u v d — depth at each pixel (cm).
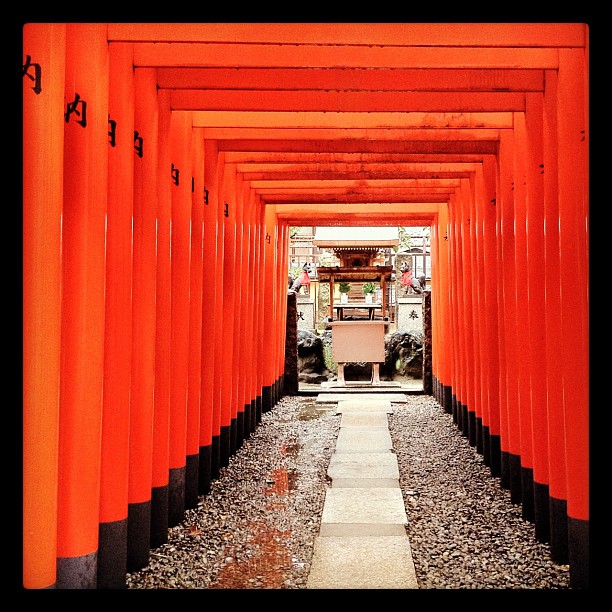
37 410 331
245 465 830
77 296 371
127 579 450
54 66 336
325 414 1245
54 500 340
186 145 588
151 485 492
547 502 524
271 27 405
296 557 489
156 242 491
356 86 514
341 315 1691
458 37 406
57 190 338
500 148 682
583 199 411
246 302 975
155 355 527
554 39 404
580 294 409
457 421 1097
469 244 973
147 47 452
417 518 590
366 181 1027
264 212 1165
